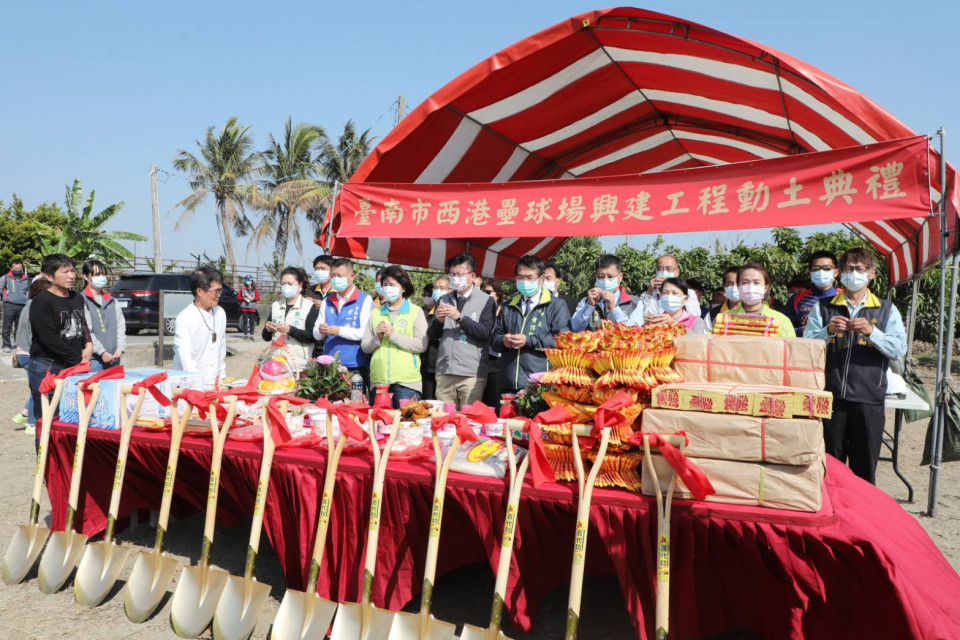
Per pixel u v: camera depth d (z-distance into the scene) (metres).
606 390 2.49
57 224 24.33
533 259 4.39
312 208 30.53
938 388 4.41
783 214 3.53
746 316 3.36
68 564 3.27
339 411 2.80
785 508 2.29
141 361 11.56
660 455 2.40
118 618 3.03
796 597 2.28
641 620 2.45
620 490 2.53
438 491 2.61
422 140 4.91
